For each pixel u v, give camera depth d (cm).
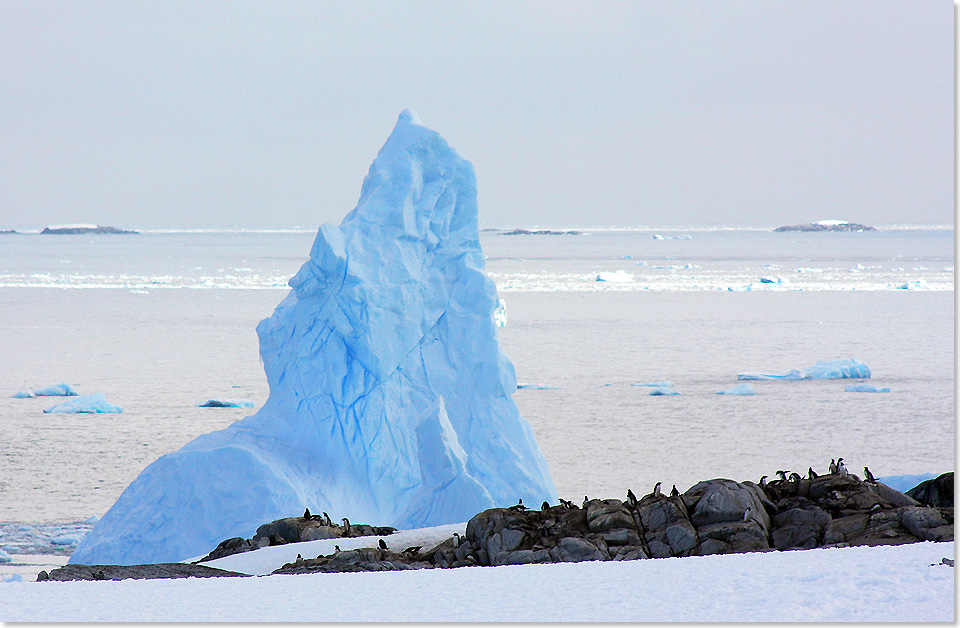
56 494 12412
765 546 4453
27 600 3356
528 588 3275
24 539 10119
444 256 11312
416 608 2986
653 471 13925
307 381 10556
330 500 9869
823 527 4550
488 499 9088
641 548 4478
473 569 4041
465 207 11638
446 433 9394
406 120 11944
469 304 11112
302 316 10781
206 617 2936
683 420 18200
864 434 16825
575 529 4712
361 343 10456
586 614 2762
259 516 9025
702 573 3350
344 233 10856
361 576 3928
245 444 9938
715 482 4859
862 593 2795
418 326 10812
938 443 16012
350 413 10425
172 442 16000
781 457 15000
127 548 8881
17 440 16025
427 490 9288
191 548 8894
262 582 3822
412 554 4950
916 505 4862
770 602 2752
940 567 3103
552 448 15588
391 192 11294
